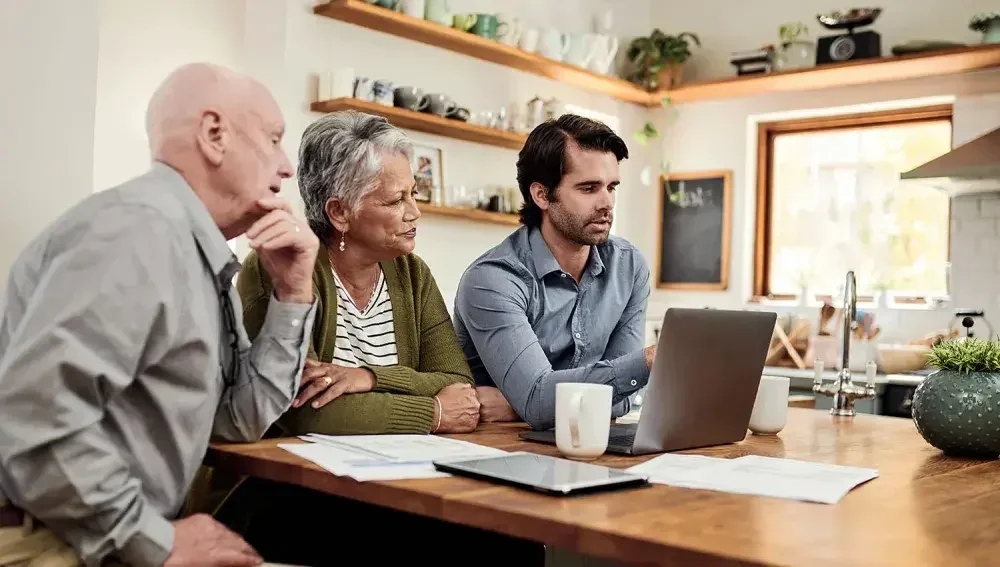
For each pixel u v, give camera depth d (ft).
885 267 15.65
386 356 6.32
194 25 14.53
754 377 5.61
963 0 14.58
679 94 16.69
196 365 4.41
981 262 14.43
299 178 6.12
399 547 6.07
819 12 15.94
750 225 16.74
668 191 17.49
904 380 12.78
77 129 7.20
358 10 12.09
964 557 2.98
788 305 16.19
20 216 6.86
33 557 4.09
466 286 6.67
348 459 4.52
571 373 5.98
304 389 5.35
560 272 6.89
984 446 5.19
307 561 5.75
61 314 3.90
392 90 12.62
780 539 3.16
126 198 4.30
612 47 16.12
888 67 14.38
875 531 3.33
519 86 15.30
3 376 3.86
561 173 6.74
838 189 16.17
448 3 14.05
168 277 4.20
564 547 3.35
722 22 17.08
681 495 3.91
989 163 12.37
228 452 4.77
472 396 5.92
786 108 16.30
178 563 4.08
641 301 7.41
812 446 5.65
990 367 5.34
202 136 4.69
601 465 4.57
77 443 3.90
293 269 5.01
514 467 4.24
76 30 7.20
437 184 13.69
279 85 12.00
